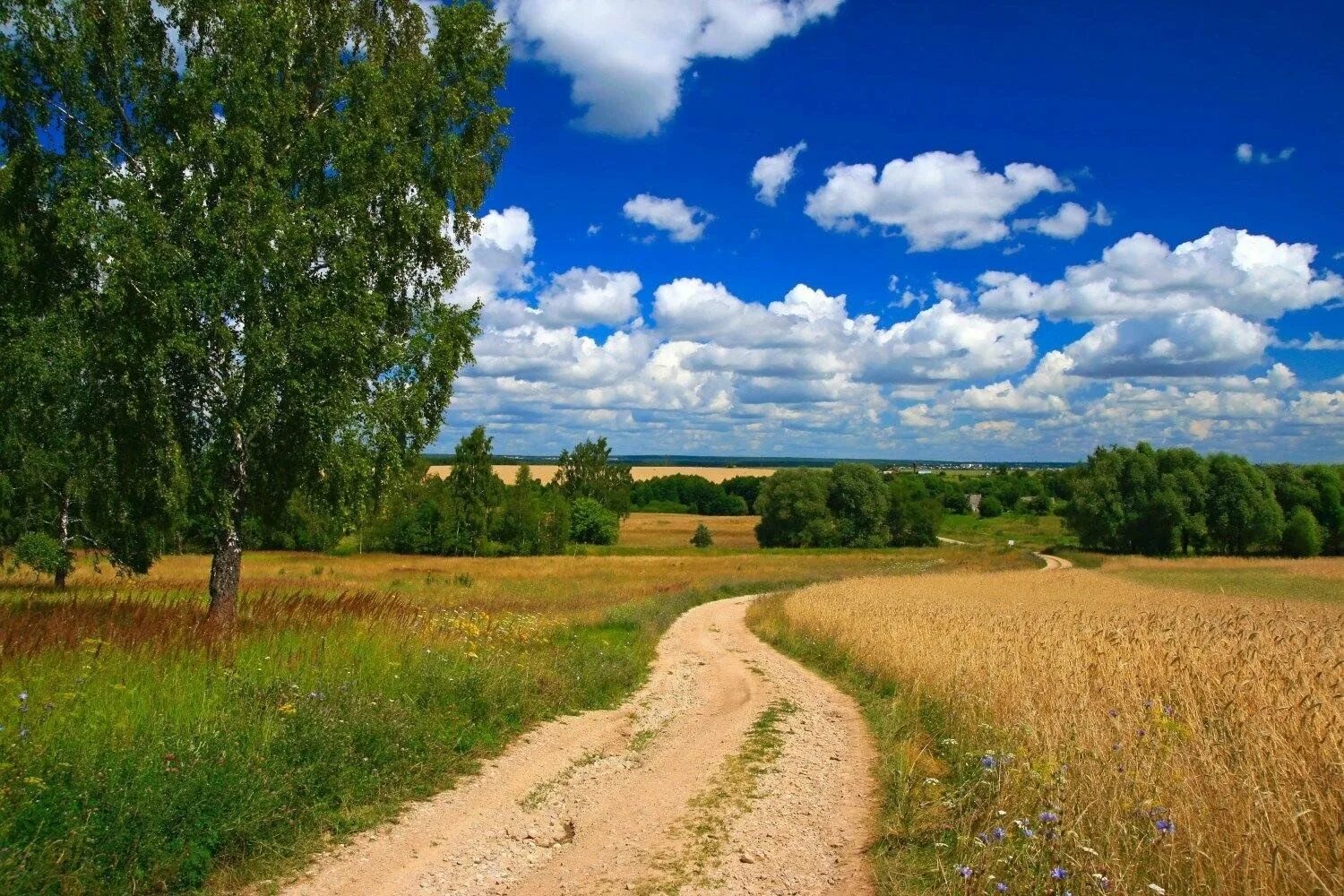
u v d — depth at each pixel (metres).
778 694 14.53
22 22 14.69
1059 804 5.47
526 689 12.09
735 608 37.81
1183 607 28.05
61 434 16.00
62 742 6.32
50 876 4.95
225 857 5.88
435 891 5.62
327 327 15.42
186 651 10.50
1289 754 5.63
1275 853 4.41
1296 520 86.00
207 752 6.80
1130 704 8.32
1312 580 58.62
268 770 6.93
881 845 6.41
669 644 23.16
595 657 16.14
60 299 15.14
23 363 14.64
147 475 16.22
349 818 6.95
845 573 61.44
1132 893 4.64
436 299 19.05
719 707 13.26
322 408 15.41
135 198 14.15
